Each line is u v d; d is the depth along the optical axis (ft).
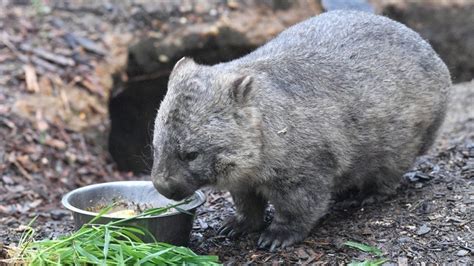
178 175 26.73
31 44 51.37
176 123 26.68
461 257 26.94
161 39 56.03
